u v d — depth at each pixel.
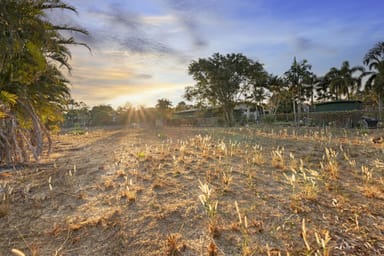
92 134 21.64
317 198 3.42
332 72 39.22
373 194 3.46
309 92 40.59
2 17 5.99
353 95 40.38
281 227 2.67
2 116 6.62
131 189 4.04
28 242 2.54
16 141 7.03
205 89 31.62
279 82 34.41
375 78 28.58
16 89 7.04
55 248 2.42
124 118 50.00
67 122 42.81
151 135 16.47
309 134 12.41
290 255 2.18
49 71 8.27
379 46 28.06
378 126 16.30
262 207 3.21
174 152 7.62
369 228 2.60
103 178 4.80
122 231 2.71
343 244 2.32
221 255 2.22
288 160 5.93
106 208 3.35
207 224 2.80
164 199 3.61
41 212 3.26
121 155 7.47
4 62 6.59
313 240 2.40
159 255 2.27
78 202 3.59
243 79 31.00
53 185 4.40
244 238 2.35
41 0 6.80
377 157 5.89
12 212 3.26
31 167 6.26
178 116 45.72
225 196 3.62
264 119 27.75
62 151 9.68
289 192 3.74
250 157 6.37
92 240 2.56
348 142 8.67
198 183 4.30
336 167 4.77
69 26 8.13
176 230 2.71
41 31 6.96
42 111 8.29
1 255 2.32
